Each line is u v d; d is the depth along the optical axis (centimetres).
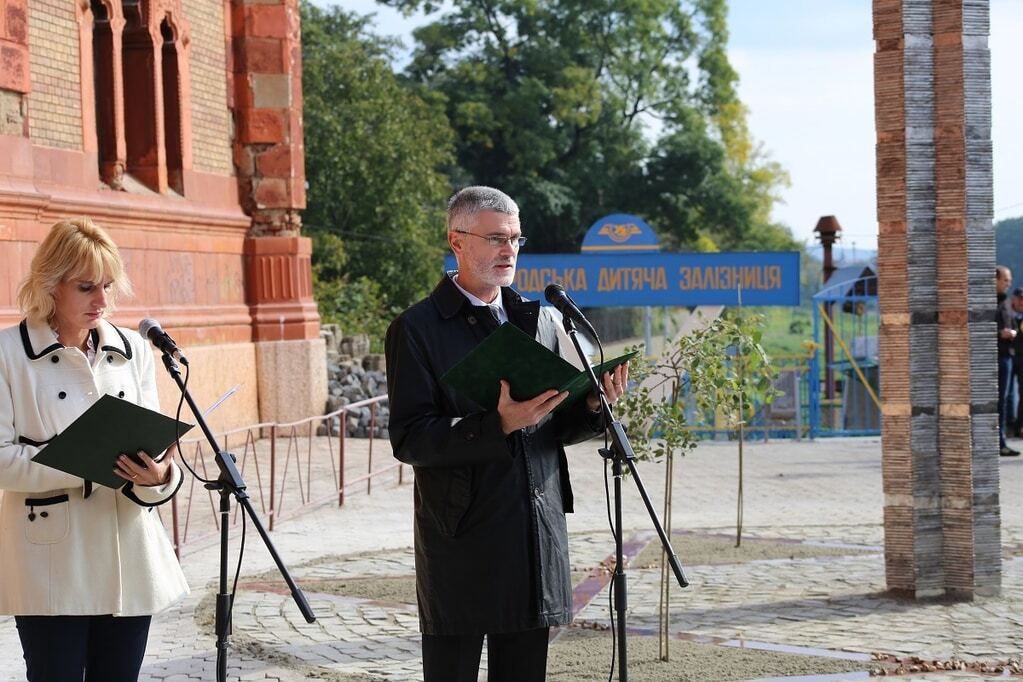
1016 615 719
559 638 687
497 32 5709
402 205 4266
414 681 618
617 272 1859
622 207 5853
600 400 434
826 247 2528
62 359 415
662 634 657
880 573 838
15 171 1189
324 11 4878
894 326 756
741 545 955
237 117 1739
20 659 664
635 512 1156
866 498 1234
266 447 1658
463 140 5659
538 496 432
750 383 808
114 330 436
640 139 5844
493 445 409
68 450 388
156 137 1523
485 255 438
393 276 4269
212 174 1666
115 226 1421
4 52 1168
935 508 760
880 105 752
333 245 4047
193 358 1555
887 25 746
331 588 829
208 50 1666
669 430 702
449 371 399
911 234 751
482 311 440
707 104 5928
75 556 409
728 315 784
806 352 1883
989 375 752
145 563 420
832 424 1973
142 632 425
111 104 1445
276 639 698
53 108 1318
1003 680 594
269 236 1750
